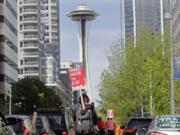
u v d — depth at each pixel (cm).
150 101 6228
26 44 19088
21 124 2097
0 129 1552
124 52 7381
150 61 6275
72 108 2038
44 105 12338
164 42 6359
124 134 3316
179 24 10081
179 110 6250
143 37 6988
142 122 3322
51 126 2861
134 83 6806
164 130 2016
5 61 11494
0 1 11494
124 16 11631
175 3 10575
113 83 7356
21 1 19212
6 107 10475
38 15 19375
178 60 4741
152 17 10919
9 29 12056
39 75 19188
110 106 7162
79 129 1989
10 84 11994
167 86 6119
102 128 2478
